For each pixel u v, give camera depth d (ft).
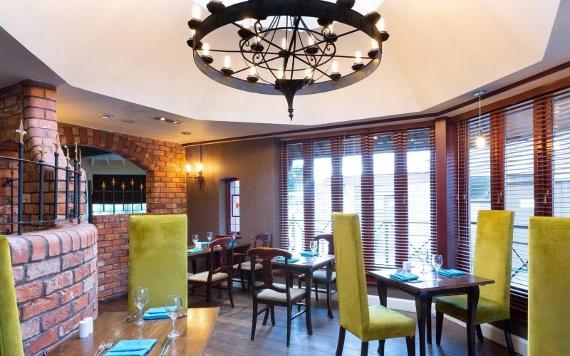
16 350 3.09
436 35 10.45
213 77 7.65
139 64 10.88
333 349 11.09
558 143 10.16
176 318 6.39
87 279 7.03
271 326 12.96
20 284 5.12
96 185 30.25
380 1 10.44
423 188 15.30
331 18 5.89
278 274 18.54
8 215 10.23
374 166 16.39
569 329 4.95
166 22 10.46
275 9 5.70
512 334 11.25
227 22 5.93
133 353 5.26
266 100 14.92
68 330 6.22
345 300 9.75
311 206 17.79
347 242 9.45
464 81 11.00
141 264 8.47
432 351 11.00
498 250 10.91
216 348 11.12
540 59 8.58
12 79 9.18
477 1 8.61
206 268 19.60
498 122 12.20
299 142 18.19
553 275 5.14
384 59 12.73
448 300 11.19
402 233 15.66
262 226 18.45
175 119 14.12
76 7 8.13
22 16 7.11
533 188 10.87
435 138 14.74
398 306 14.84
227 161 19.56
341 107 14.90
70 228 6.84
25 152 9.35
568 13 6.82
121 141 17.07
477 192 13.25
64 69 9.07
